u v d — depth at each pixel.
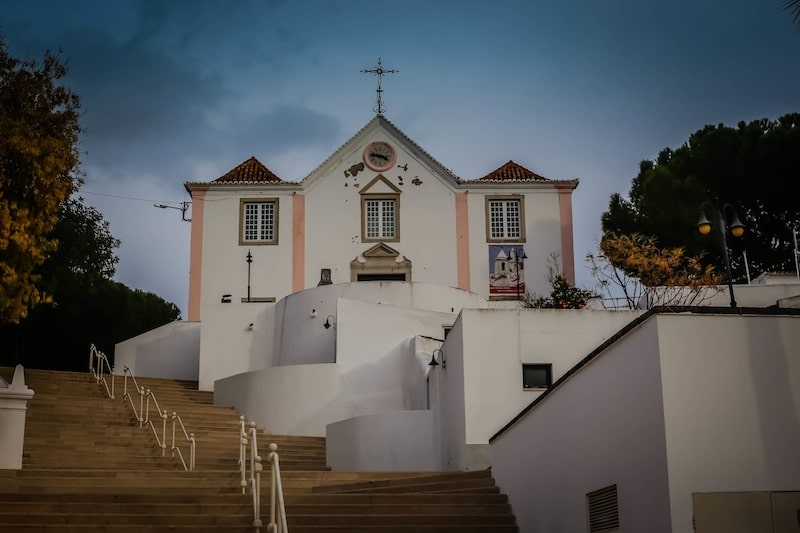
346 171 36.56
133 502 14.78
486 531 14.34
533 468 14.18
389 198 36.31
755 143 35.06
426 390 24.66
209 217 36.19
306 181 36.41
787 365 10.20
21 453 17.44
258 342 31.55
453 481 16.38
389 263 35.75
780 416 10.07
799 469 9.96
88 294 36.38
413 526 14.05
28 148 16.78
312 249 35.94
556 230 36.09
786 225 35.00
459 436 20.22
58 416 23.75
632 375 10.80
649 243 31.44
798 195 34.34
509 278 35.72
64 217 34.41
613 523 11.39
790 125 36.91
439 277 35.75
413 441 22.48
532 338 20.34
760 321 10.29
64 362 38.91
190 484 16.73
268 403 26.70
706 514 9.80
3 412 17.42
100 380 28.08
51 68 18.23
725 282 29.41
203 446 23.08
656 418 10.19
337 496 15.20
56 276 34.12
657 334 10.23
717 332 10.24
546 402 13.74
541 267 35.81
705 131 38.22
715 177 35.47
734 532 9.77
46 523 13.54
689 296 25.83
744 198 35.12
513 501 15.03
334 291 30.03
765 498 9.86
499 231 36.22
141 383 30.42
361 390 26.62
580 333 20.45
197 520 13.80
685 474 9.88
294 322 30.72
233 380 27.81
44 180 16.98
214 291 35.62
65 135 18.02
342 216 36.22
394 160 36.59
